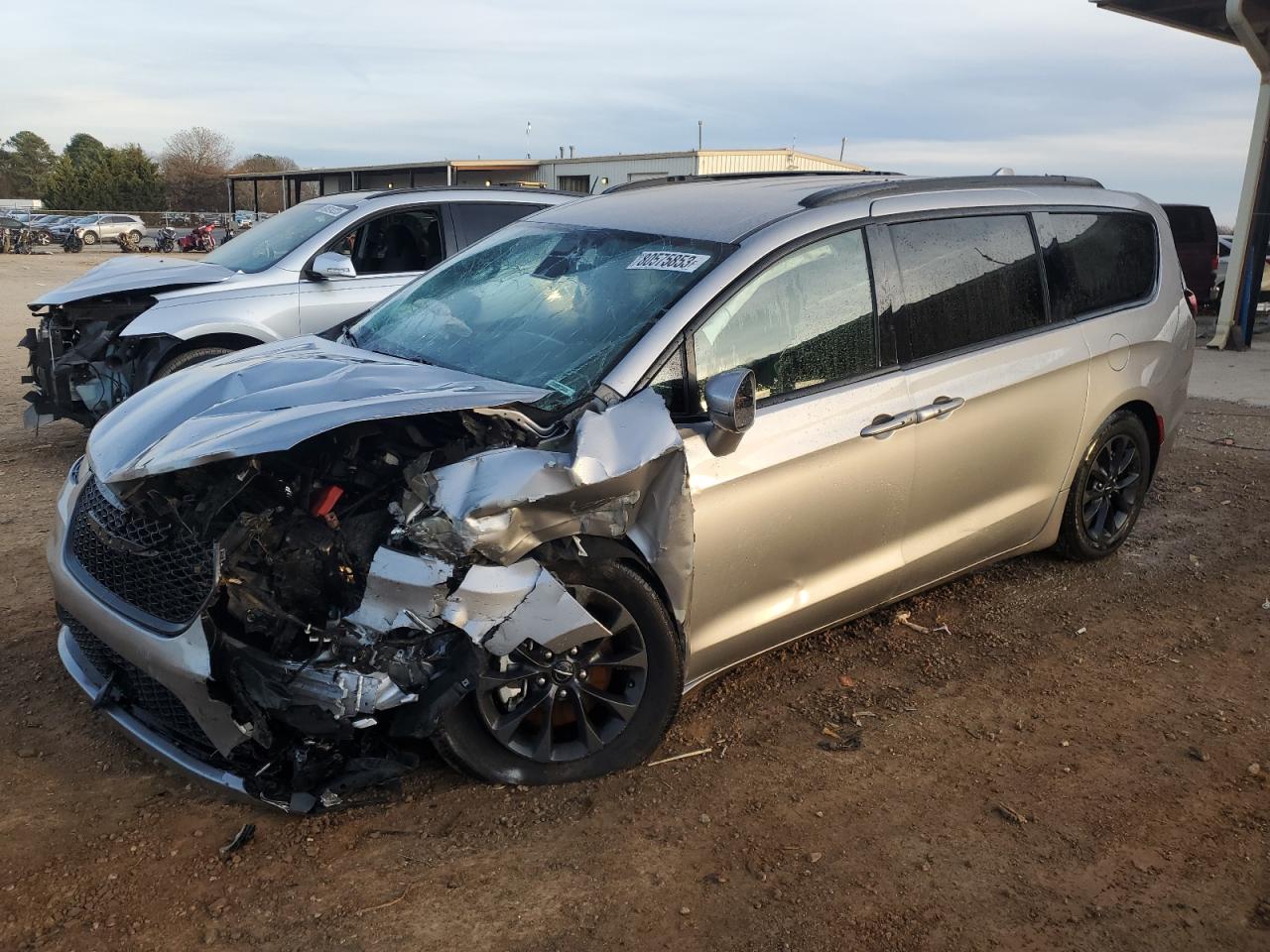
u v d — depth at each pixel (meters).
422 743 3.42
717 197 4.19
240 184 75.25
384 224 7.92
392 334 4.20
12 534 5.54
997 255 4.42
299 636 2.91
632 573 3.24
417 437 3.27
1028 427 4.46
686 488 3.14
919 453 3.97
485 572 2.87
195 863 2.93
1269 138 13.43
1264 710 3.97
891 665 4.28
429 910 2.78
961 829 3.20
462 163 31.05
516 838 3.08
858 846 3.11
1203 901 2.91
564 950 2.65
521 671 3.15
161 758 3.08
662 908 2.81
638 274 3.71
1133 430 5.17
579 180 31.94
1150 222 5.29
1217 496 6.65
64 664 3.71
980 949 2.71
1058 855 3.09
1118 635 4.61
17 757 3.44
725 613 3.56
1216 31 14.68
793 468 3.56
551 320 3.71
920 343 4.04
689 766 3.50
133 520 3.11
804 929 2.76
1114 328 4.89
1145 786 3.45
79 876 2.87
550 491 2.90
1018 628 4.66
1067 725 3.84
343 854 2.99
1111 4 13.80
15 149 116.25
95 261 34.97
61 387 6.93
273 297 7.32
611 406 3.18
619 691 3.39
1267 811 3.33
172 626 2.95
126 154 70.25
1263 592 5.09
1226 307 14.01
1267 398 10.27
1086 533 5.16
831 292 3.79
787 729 3.77
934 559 4.26
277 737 2.96
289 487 3.10
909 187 4.25
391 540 2.89
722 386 3.11
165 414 3.34
